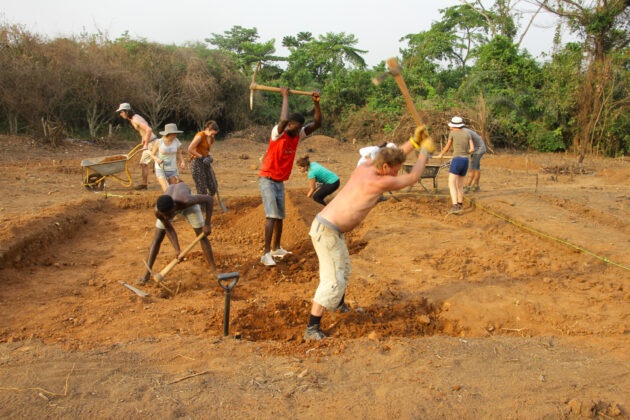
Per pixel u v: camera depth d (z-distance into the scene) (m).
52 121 18.78
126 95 20.16
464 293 5.35
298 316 4.92
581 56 22.92
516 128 22.56
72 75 18.36
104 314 4.67
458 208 8.84
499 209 8.73
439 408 3.29
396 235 7.43
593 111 21.45
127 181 11.58
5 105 17.34
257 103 26.58
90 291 5.26
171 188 5.25
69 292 5.20
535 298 5.27
